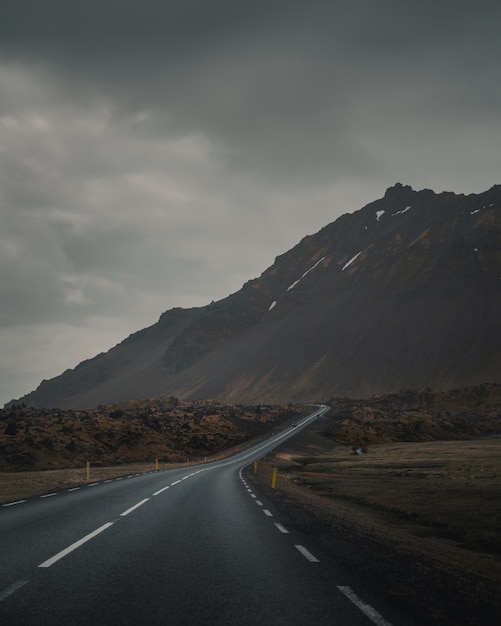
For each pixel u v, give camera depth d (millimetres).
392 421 166375
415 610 6363
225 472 49656
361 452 110250
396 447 120312
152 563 8828
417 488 39844
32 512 16375
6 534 11797
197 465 70562
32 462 69062
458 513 25078
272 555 9820
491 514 24703
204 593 6953
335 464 79000
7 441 73562
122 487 28625
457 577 8672
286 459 89500
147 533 12195
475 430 173125
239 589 7207
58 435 82062
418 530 20141
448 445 120375
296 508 20062
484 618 6148
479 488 38188
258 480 40219
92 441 85188
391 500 31750
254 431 141000
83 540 11039
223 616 5957
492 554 15883
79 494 23828
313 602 6605
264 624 5695
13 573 7922
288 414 195375
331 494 35969
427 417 187625
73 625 5523
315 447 116875
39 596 6641
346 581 7805
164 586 7285
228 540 11516
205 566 8695
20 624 5535
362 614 6113
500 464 65438
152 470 55469
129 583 7406
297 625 5676
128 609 6148
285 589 7250
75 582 7402
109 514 15898
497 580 9180
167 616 5910
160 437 100062
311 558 9594
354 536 13016
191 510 17438
